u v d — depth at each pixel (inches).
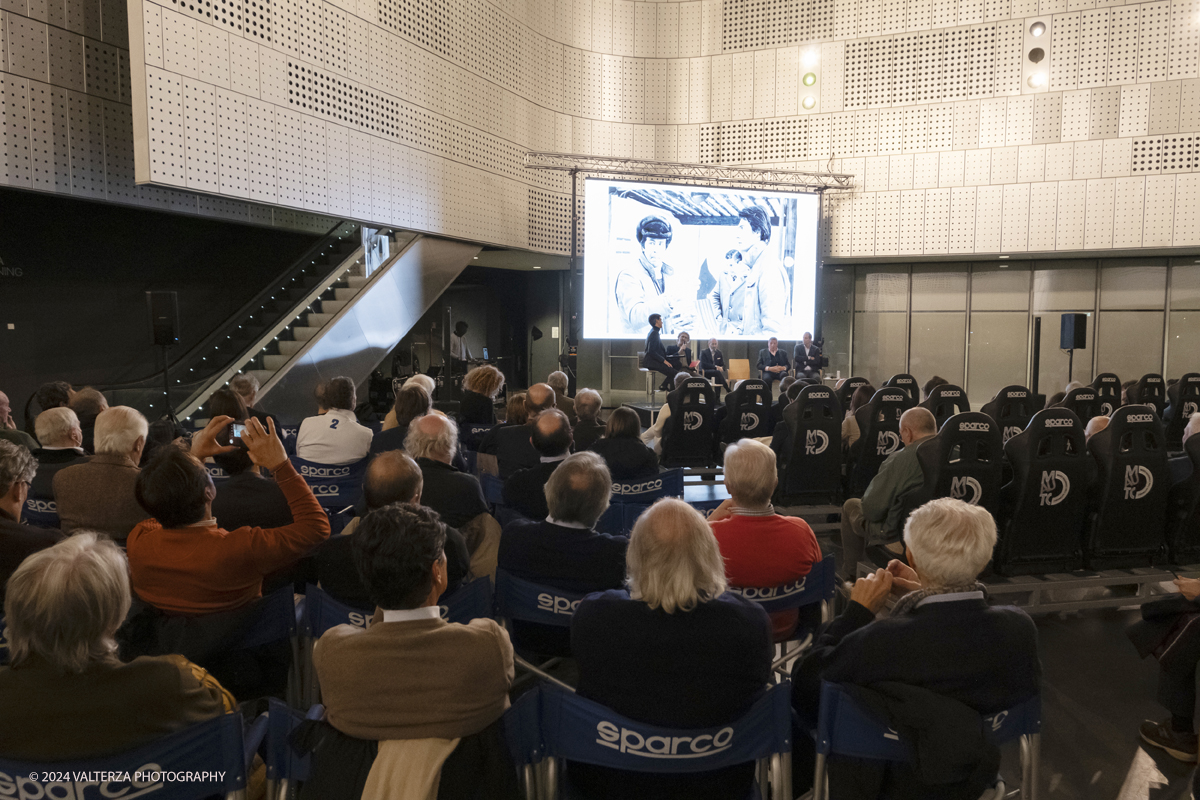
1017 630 70.8
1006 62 490.3
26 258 329.7
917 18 505.7
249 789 78.1
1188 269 502.9
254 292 444.8
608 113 548.1
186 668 63.9
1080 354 531.2
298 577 116.7
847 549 181.9
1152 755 114.9
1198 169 460.1
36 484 135.9
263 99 321.7
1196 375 281.6
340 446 169.6
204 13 293.7
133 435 116.6
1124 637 157.6
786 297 512.1
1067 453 154.9
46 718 56.9
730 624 68.9
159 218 387.9
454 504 119.4
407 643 62.2
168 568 88.5
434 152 429.7
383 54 390.9
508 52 485.1
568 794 75.2
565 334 646.5
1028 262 536.7
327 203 357.7
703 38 548.4
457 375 598.2
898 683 68.7
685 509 71.3
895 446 207.9
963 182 503.2
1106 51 470.6
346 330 369.4
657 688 68.3
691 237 496.7
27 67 266.7
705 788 70.9
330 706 62.9
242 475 109.3
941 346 558.3
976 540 71.9
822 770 72.9
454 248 454.3
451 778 61.3
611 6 542.6
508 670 66.2
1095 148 476.1
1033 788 75.3
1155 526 155.7
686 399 242.8
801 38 530.0
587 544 99.9
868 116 520.7
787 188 517.7
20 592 56.1
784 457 206.7
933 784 66.9
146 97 270.8
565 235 541.0
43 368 337.4
